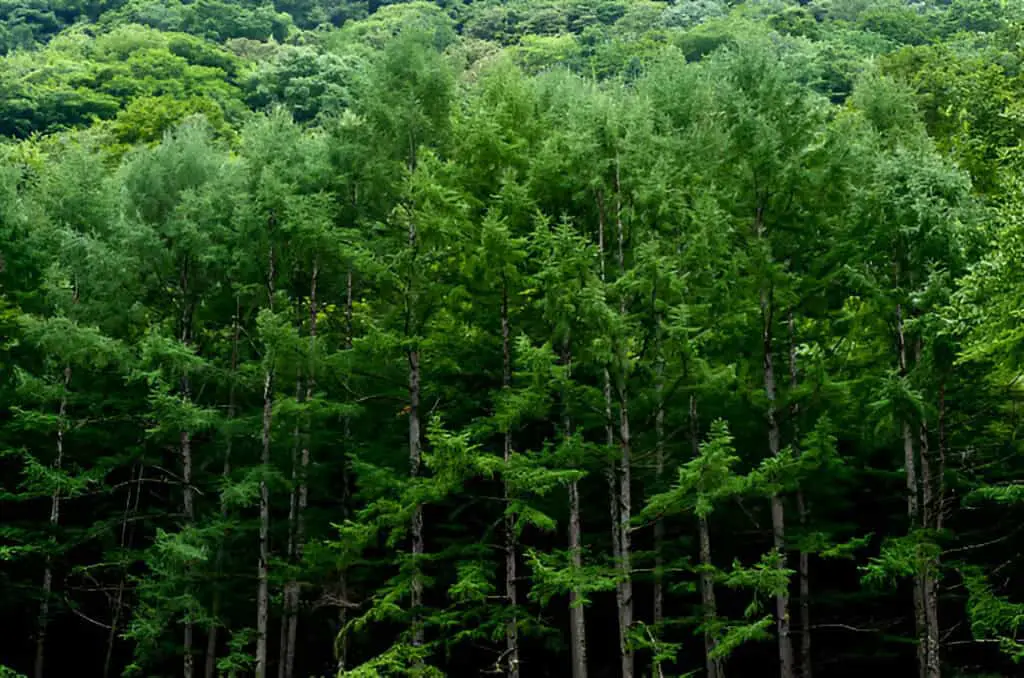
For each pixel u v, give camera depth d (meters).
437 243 19.05
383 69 22.27
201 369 20.75
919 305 17.03
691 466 16.08
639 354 18.03
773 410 18.45
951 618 21.70
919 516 19.23
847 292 19.16
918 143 19.58
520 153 20.17
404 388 20.56
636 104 20.09
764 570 16.06
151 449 24.55
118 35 79.00
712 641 18.86
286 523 20.97
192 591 20.16
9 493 21.08
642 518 17.16
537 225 18.03
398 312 19.88
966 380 18.17
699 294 18.39
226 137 49.72
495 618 17.80
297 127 23.36
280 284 21.78
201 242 22.16
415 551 18.48
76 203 23.81
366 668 16.72
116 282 21.86
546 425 22.11
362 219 21.28
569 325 17.56
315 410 19.09
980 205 18.09
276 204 20.92
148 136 47.94
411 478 18.03
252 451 23.12
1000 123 25.03
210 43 82.75
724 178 19.47
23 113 59.94
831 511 21.19
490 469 16.67
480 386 20.64
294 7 106.75
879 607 22.09
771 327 19.31
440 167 19.56
